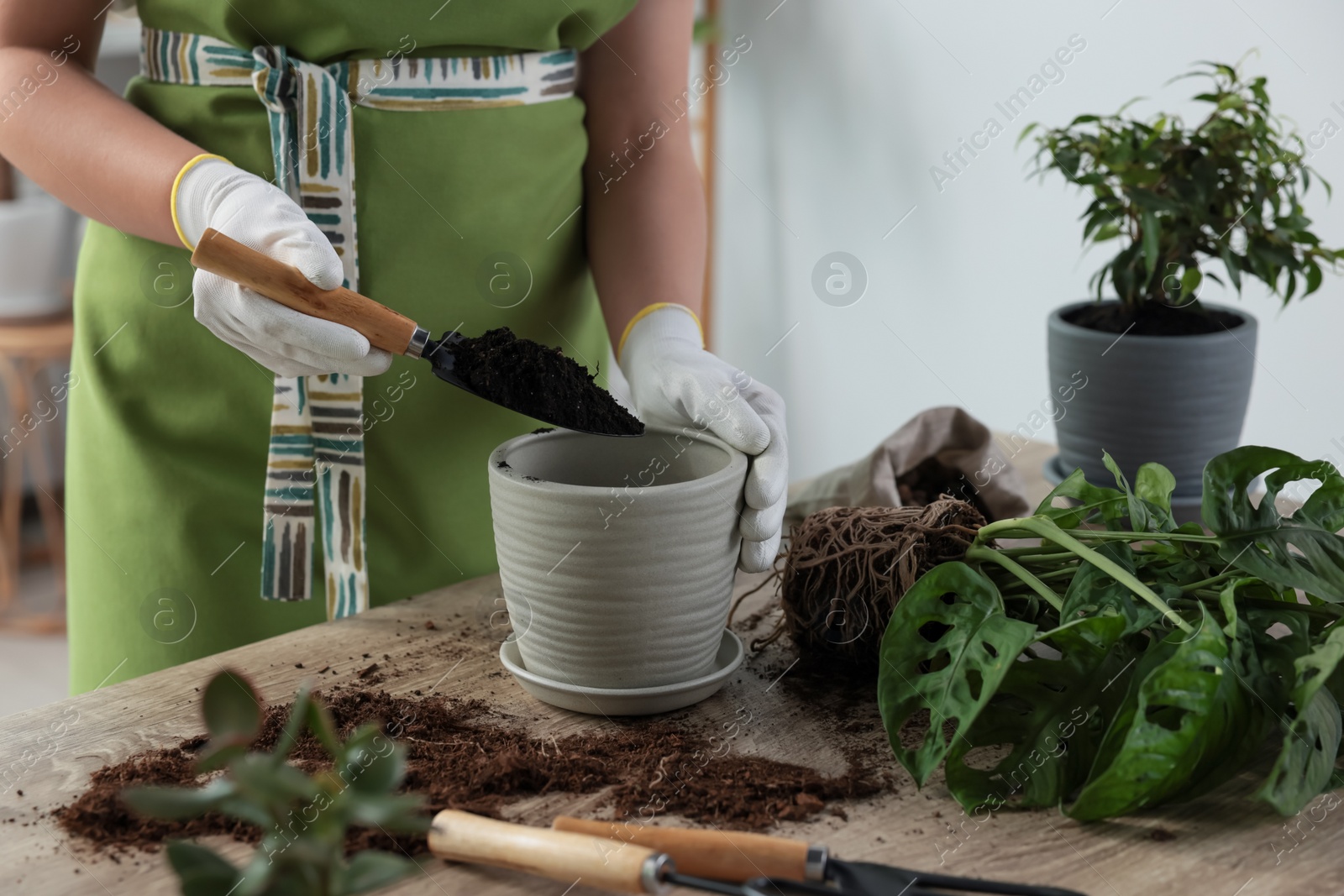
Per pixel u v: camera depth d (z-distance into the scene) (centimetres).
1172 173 95
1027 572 61
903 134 181
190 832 52
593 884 46
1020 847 51
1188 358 87
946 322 182
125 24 195
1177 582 61
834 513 68
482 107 80
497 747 59
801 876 47
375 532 85
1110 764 52
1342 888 47
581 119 87
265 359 69
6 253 187
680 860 48
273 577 81
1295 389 129
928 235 181
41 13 76
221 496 83
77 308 84
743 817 53
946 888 46
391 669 68
